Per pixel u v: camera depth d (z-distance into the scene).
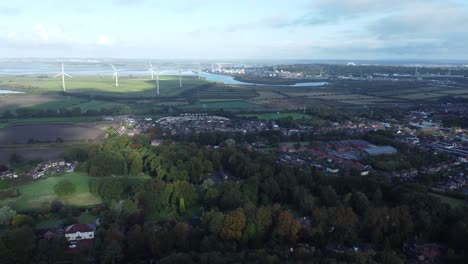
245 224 189.00
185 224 186.75
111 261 168.00
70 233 183.12
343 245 186.25
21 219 196.88
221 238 185.25
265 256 162.00
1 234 187.88
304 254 167.50
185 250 178.00
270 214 195.88
